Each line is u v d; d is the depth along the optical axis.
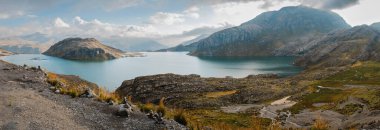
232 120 74.50
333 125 60.69
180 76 170.00
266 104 121.38
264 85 159.25
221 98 132.12
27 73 33.69
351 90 132.62
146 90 149.38
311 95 132.38
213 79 173.12
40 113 18.48
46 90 25.55
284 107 111.25
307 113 85.81
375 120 47.19
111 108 21.44
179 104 127.69
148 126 18.77
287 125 67.62
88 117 19.09
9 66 37.88
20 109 18.72
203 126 21.39
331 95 126.50
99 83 197.62
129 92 153.62
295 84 166.25
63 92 24.91
